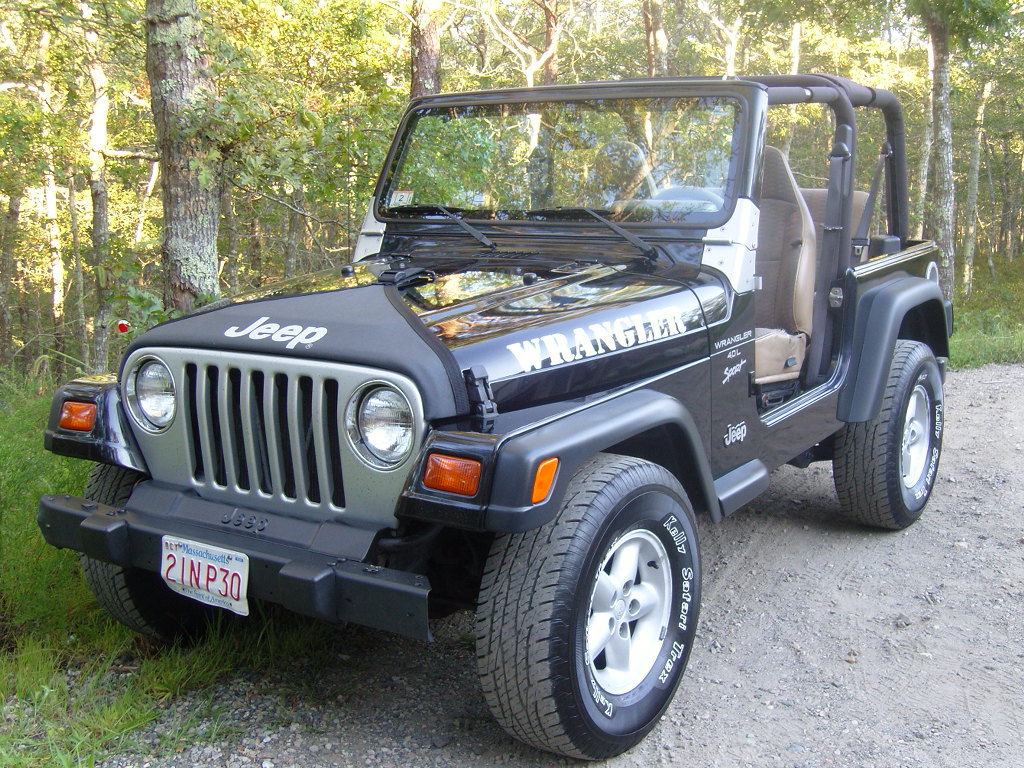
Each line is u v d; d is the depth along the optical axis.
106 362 12.77
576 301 2.74
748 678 3.01
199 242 5.39
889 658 3.13
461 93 3.72
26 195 20.86
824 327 3.92
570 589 2.27
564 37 24.88
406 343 2.31
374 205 3.76
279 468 2.47
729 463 3.19
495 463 2.12
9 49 11.45
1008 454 5.59
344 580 2.22
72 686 2.85
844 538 4.29
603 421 2.39
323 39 11.16
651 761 2.54
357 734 2.64
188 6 5.21
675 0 27.28
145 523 2.59
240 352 2.50
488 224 3.51
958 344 9.95
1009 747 2.59
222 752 2.52
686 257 3.16
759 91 3.19
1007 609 3.49
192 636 3.19
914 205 32.75
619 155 3.35
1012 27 15.04
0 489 3.79
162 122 5.25
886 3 15.30
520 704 2.29
